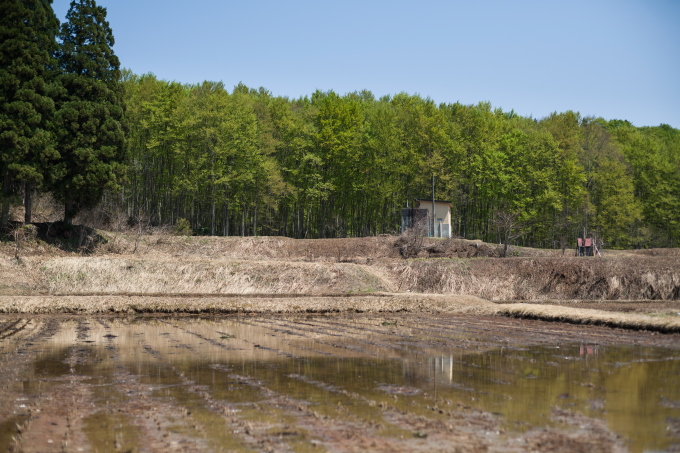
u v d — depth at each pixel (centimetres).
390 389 1396
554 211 6975
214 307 3253
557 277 4050
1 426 1127
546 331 2405
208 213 7094
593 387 1393
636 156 7969
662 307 3031
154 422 1145
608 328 2467
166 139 6006
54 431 1091
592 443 981
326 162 6606
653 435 1022
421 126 7025
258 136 6569
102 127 4647
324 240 5453
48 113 4491
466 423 1107
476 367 1656
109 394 1377
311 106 8344
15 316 3020
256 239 5372
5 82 4228
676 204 7338
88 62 4753
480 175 6931
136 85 6819
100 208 5444
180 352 1959
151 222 6481
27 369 1678
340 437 1032
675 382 1442
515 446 971
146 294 3756
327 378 1528
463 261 4397
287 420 1145
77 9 4850
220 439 1033
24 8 4366
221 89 6869
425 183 6844
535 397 1302
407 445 983
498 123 7812
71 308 3184
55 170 4419
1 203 4519
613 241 7319
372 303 3341
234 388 1425
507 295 4000
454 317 3019
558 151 7019
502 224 5547
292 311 3259
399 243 5234
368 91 10719
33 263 4003
